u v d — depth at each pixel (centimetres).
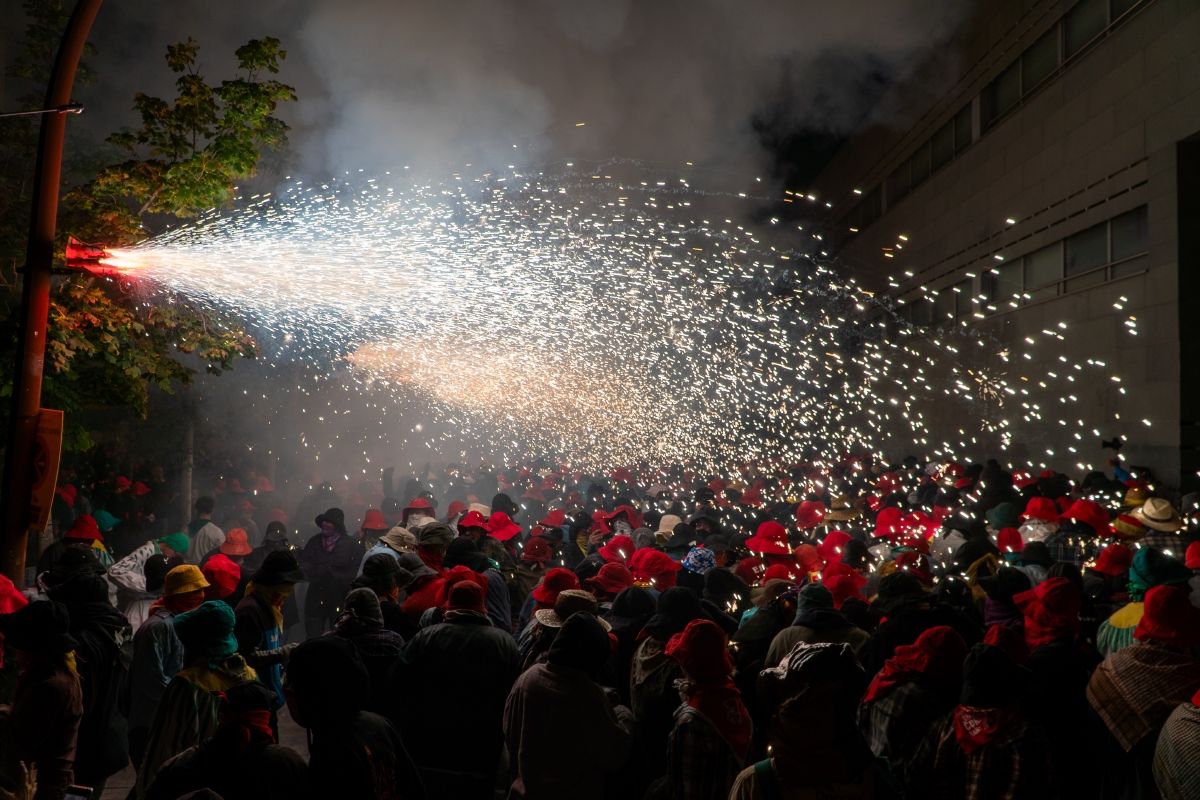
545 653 577
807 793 360
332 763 390
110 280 1169
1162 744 450
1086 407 2194
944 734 427
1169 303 1888
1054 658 551
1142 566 612
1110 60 2130
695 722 445
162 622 654
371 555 732
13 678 713
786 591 712
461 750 571
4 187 1377
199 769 391
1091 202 2208
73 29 819
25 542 813
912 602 604
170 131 1177
